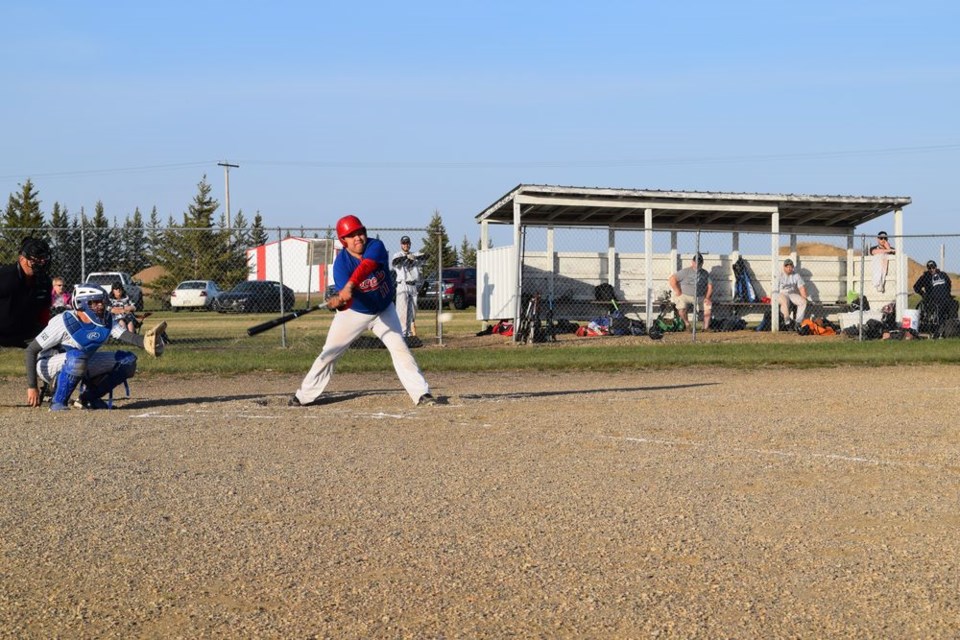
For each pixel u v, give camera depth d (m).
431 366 14.90
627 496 6.37
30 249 9.77
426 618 4.25
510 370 14.88
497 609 4.35
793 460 7.52
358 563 4.99
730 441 8.32
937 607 4.37
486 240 23.58
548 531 5.55
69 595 4.56
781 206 22.42
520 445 8.12
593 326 20.80
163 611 4.36
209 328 24.67
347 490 6.53
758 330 21.84
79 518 5.85
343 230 10.02
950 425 9.20
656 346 17.92
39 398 10.36
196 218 60.94
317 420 9.39
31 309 10.15
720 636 4.05
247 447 8.03
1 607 4.42
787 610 4.34
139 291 34.12
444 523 5.71
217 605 4.43
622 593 4.55
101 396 10.45
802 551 5.19
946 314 20.27
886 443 8.24
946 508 6.08
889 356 16.02
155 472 7.08
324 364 10.36
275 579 4.76
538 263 22.98
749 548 5.24
